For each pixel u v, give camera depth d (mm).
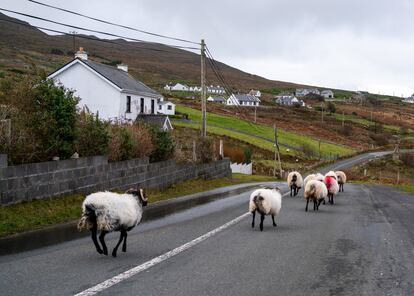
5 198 13641
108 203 9133
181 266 8719
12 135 14938
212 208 18531
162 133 27000
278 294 7129
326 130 141375
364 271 8750
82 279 7672
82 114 19469
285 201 22344
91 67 40281
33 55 157625
